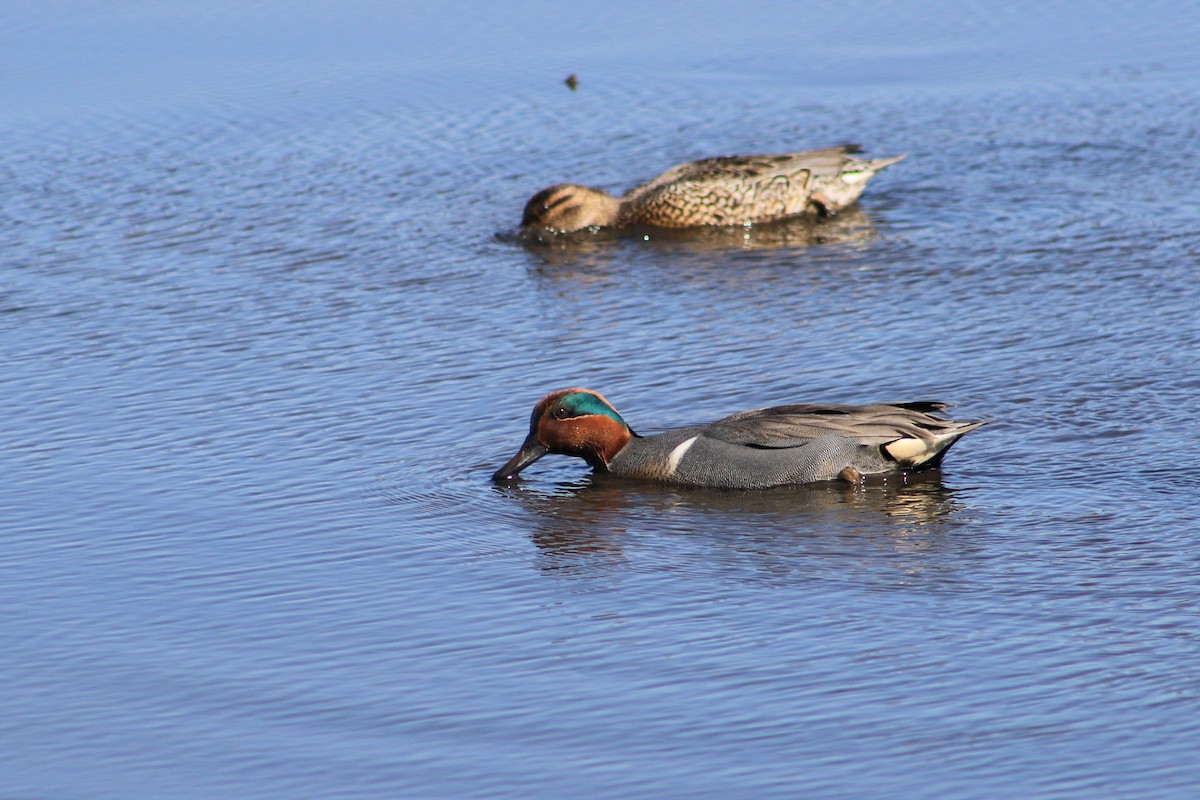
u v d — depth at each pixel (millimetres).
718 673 10195
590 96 28609
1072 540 12164
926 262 20797
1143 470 13500
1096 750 9078
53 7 33344
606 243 22766
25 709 9992
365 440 14977
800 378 16391
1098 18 32531
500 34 31844
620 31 32125
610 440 14211
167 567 12188
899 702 9727
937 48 31016
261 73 29500
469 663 10477
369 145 26266
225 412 15734
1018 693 9766
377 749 9406
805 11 33312
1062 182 23859
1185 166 24172
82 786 9117
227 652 10734
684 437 14133
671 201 23281
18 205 23547
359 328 18500
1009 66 29797
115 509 13375
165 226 22672
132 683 10305
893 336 17719
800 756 9156
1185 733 9211
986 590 11336
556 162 25641
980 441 14414
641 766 9125
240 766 9273
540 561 12234
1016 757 9047
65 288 20094
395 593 11664
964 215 22812
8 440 15078
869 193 24250
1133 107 27203
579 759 9219
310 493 13719
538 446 14203
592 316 19016
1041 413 14992
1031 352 16828
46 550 12539
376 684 10211
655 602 11375
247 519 13148
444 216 23297
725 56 30719
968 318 18250
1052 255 20641
